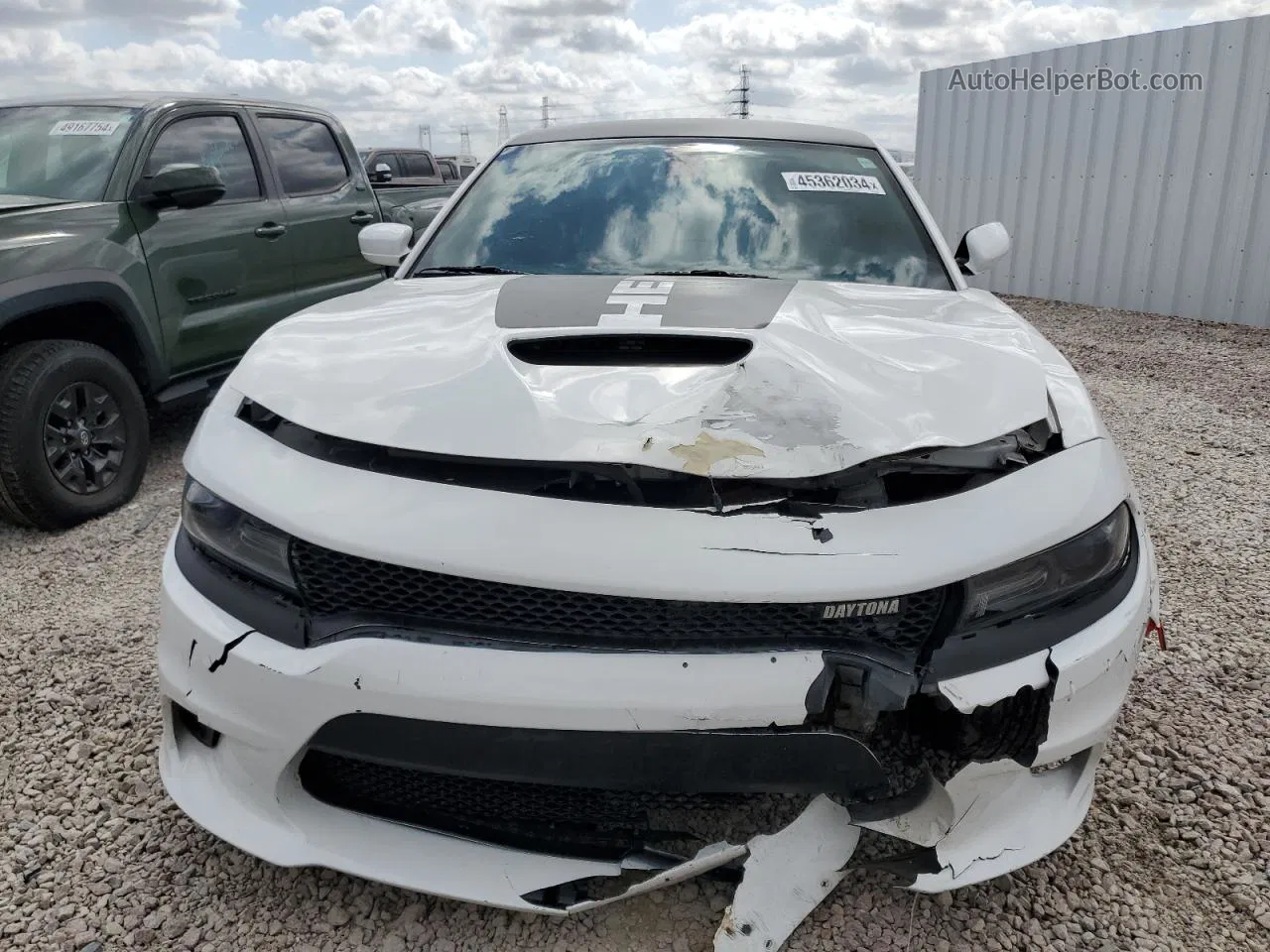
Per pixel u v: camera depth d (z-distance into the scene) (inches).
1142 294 347.6
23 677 101.7
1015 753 62.6
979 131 411.5
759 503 59.1
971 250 119.9
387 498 60.5
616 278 92.7
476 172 121.7
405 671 57.7
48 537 141.3
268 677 60.5
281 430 67.4
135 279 151.1
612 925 67.6
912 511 60.2
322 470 63.4
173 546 71.6
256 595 63.1
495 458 59.8
